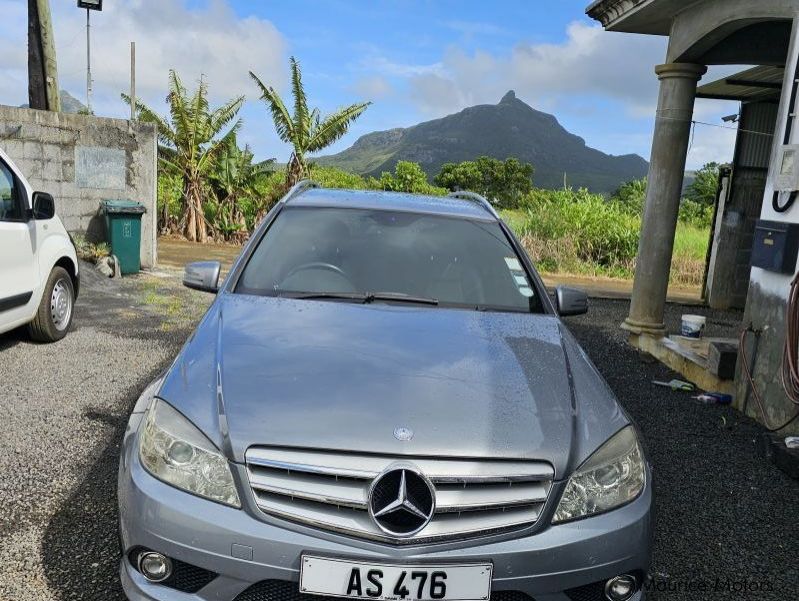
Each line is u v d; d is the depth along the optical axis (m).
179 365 2.64
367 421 2.26
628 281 15.65
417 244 3.75
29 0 10.73
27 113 10.16
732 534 3.61
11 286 5.45
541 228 17.45
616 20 7.81
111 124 10.90
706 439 5.06
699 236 18.06
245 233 19.66
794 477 4.37
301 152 20.00
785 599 3.03
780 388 5.15
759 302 5.48
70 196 10.72
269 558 2.07
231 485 2.16
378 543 2.08
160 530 2.15
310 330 2.87
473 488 2.16
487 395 2.47
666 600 2.97
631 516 2.29
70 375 5.45
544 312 3.47
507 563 2.10
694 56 7.17
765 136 11.23
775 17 5.53
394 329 2.95
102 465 3.82
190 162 18.84
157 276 10.88
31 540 3.04
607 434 2.43
